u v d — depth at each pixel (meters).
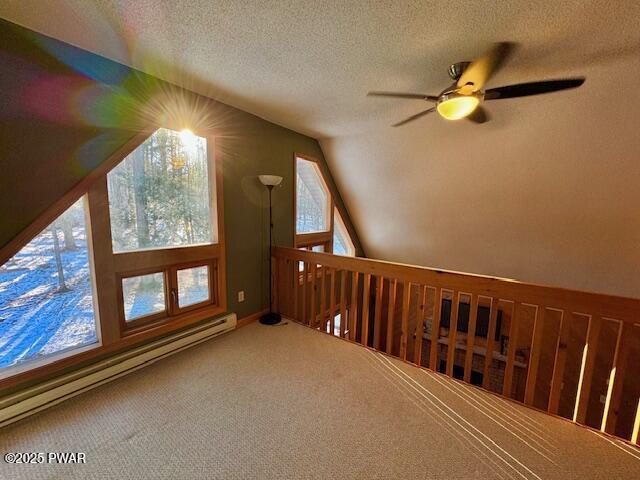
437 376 2.28
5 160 1.62
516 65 1.96
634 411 3.77
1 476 1.40
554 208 3.27
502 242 4.03
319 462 1.51
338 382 2.19
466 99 1.79
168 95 2.28
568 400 4.20
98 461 1.49
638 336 3.75
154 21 1.54
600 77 2.07
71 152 1.84
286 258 3.31
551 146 2.74
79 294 2.00
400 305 5.67
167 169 2.39
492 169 3.23
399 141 3.45
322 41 1.71
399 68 2.02
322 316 3.08
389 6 1.40
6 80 1.59
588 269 3.67
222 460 1.51
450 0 1.36
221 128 2.72
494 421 1.82
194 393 2.03
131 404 1.90
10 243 1.67
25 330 1.80
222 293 2.90
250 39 1.70
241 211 3.03
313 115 3.00
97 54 1.89
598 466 1.52
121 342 2.19
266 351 2.62
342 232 5.15
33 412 1.77
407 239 4.92
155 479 1.41
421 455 1.56
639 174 2.58
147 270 2.31
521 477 1.45
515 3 1.38
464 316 5.07
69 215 1.92
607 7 1.40
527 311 4.49
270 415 1.83
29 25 1.60
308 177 4.09
